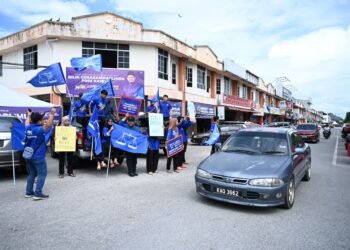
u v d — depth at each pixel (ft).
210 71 91.40
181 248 12.53
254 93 138.92
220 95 94.73
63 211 17.15
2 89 34.76
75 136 26.53
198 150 52.54
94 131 26.14
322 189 23.63
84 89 47.26
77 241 13.11
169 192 21.70
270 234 14.16
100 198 19.90
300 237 13.85
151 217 16.25
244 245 12.91
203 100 83.56
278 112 178.60
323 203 19.60
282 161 18.98
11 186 23.43
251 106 122.83
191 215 16.69
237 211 17.54
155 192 21.66
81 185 23.73
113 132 26.66
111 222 15.42
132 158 27.63
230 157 20.06
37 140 19.11
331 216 16.92
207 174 18.35
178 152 30.17
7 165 25.13
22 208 17.66
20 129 24.45
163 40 60.39
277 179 16.99
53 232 14.07
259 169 17.69
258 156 20.01
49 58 55.11
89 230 14.34
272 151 20.65
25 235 13.73
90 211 17.16
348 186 24.77
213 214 16.93
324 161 40.04
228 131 54.03
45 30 53.26
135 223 15.31
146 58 59.98
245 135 22.86
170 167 32.96
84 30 54.75
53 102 55.01
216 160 19.85
